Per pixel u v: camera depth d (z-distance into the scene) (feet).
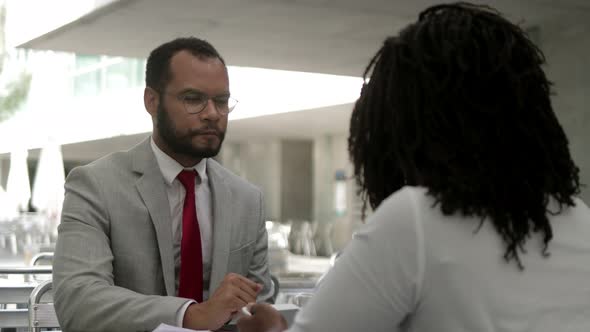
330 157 84.33
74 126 86.38
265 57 37.76
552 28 31.07
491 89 4.27
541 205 4.24
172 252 8.34
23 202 84.33
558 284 4.19
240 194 9.09
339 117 64.03
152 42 34.63
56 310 7.86
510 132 4.24
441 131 4.25
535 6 28.19
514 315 4.07
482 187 4.11
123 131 77.46
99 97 82.17
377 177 4.55
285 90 58.95
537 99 4.39
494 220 4.10
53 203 69.97
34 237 62.49
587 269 4.26
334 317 4.04
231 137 90.68
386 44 4.58
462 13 4.48
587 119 29.84
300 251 84.48
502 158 4.21
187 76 8.30
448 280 4.01
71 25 31.65
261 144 93.56
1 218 70.74
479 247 4.07
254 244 9.11
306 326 4.09
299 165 91.25
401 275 4.01
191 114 8.30
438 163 4.19
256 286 7.28
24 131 85.10
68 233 8.09
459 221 4.09
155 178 8.47
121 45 35.42
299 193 90.99
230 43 34.68
